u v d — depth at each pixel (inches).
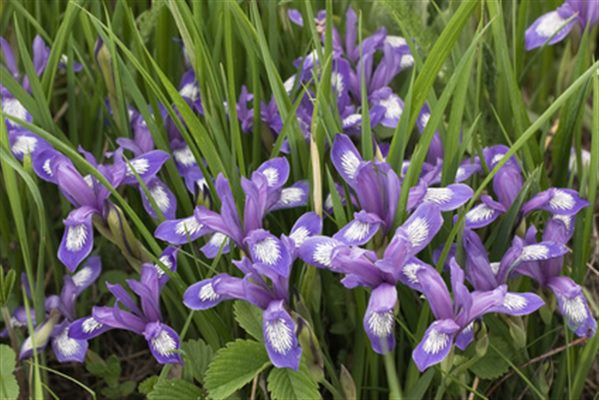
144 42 23.5
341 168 19.8
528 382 20.8
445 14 25.0
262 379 21.0
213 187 21.1
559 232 20.4
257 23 20.7
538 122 19.1
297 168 21.5
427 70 20.0
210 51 23.5
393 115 22.8
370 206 19.5
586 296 22.7
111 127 24.0
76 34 25.2
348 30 24.2
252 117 22.6
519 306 19.1
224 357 19.8
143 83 24.2
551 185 23.2
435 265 20.4
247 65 23.9
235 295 19.2
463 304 18.5
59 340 21.7
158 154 21.5
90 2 24.1
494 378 21.9
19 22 24.4
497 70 23.2
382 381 21.9
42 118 22.2
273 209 21.0
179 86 24.3
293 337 18.9
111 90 23.1
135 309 20.5
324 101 20.3
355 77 23.2
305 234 19.6
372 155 20.1
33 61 24.5
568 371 21.1
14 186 20.9
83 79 25.4
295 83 22.6
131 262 21.1
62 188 20.6
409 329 21.2
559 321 22.8
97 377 24.0
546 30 24.5
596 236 25.1
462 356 20.2
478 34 19.6
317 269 20.4
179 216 22.8
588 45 24.0
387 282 19.0
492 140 23.6
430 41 21.7
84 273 22.5
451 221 20.8
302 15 24.1
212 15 23.4
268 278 19.8
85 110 24.5
